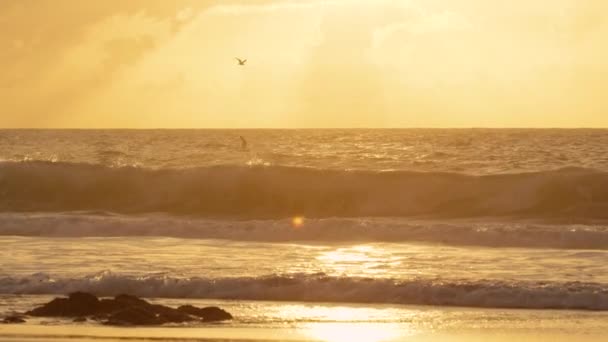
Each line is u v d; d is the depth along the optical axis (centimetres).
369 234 10538
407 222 12225
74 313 6006
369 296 6881
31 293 6956
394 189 14112
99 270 7762
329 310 6419
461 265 8194
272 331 5644
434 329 5800
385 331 5722
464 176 14100
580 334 5656
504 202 13662
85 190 14725
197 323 5844
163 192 14562
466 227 10469
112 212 14062
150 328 5641
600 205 13412
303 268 7944
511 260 8569
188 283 7069
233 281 7094
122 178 14838
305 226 10681
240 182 14488
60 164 15125
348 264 8231
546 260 8575
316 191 14288
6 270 7756
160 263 8219
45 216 11375
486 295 6762
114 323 5762
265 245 9888
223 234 10644
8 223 11069
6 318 5866
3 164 15112
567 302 6644
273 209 14100
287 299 6881
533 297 6712
